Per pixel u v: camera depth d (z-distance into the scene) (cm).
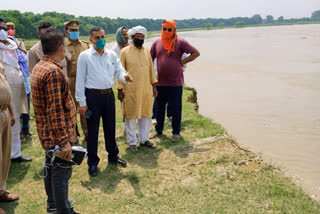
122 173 450
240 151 512
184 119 698
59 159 296
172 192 395
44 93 284
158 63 549
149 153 523
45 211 363
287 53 2467
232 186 398
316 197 401
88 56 409
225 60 2189
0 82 329
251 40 4997
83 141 575
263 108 929
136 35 482
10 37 592
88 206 371
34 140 581
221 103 1004
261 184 398
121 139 587
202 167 459
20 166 471
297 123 780
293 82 1286
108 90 427
